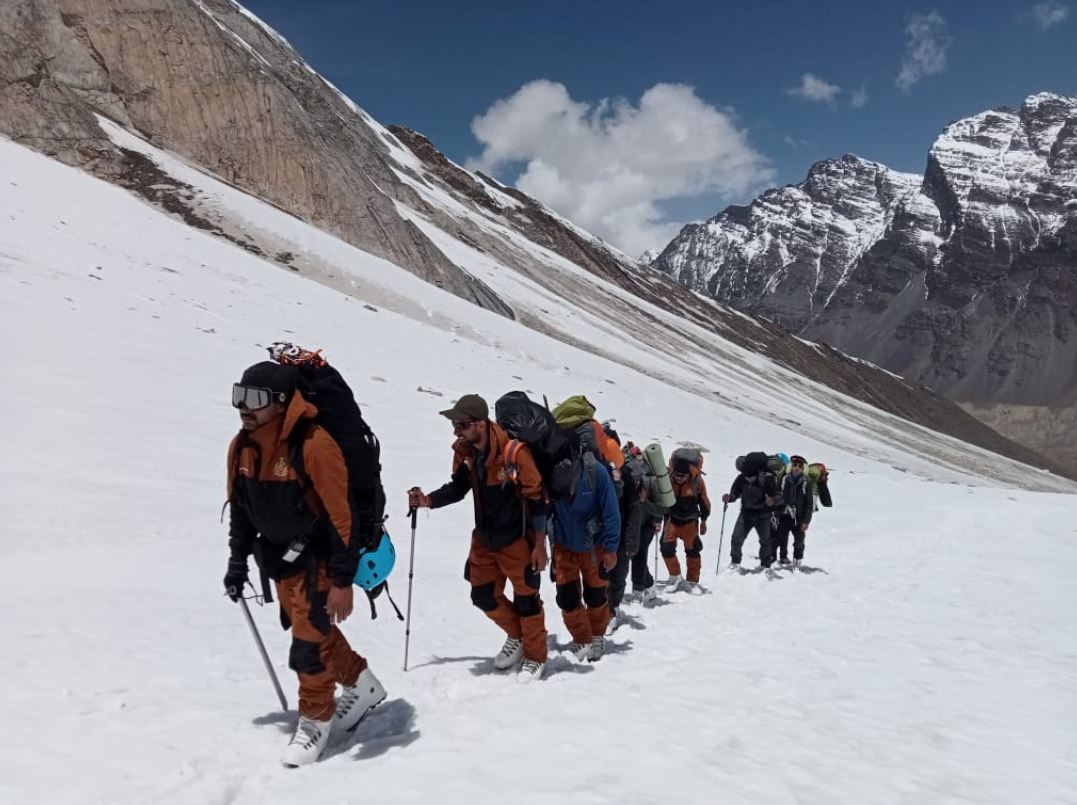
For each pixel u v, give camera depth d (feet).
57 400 47.93
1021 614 31.04
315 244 166.40
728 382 315.99
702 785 12.56
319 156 210.79
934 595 34.78
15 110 150.82
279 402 12.86
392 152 486.79
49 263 84.38
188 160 187.52
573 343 249.14
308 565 13.46
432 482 51.60
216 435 49.70
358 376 86.69
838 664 21.67
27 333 60.23
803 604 31.71
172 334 75.72
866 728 16.26
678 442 112.78
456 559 35.40
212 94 195.31
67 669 16.60
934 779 13.74
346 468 13.34
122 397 52.42
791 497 40.57
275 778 12.76
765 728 15.66
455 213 413.18
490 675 18.52
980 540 57.31
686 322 442.91
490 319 184.85
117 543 29.48
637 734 14.70
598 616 21.22
